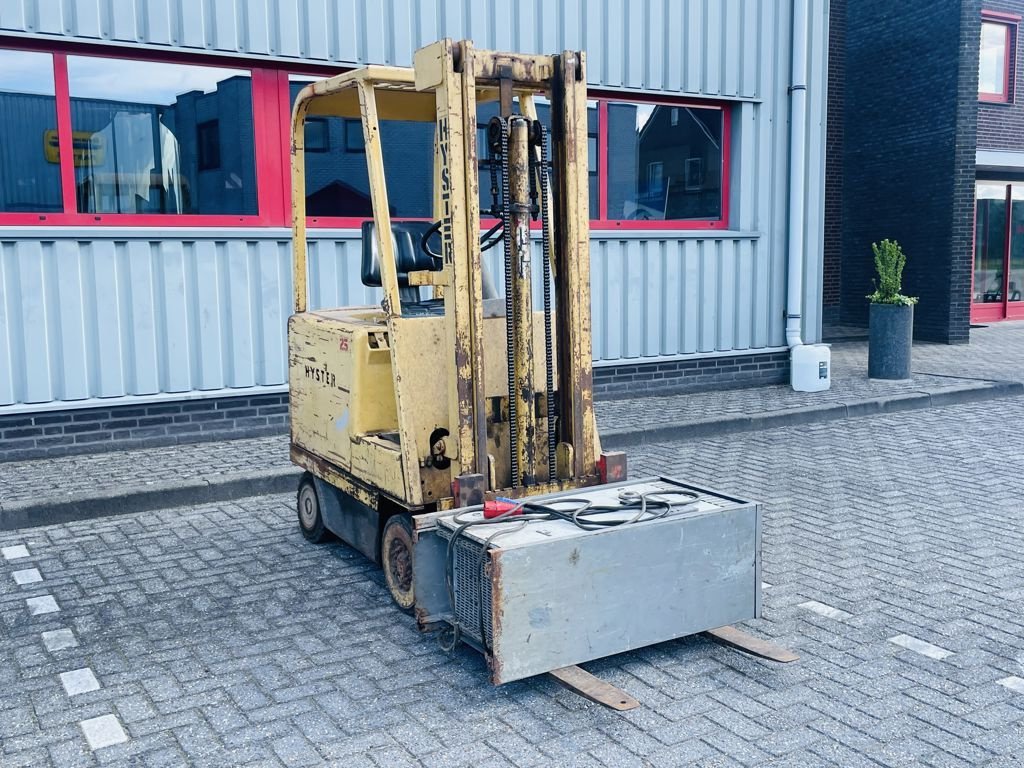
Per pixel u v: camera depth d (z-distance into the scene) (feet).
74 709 12.43
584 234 15.07
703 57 34.35
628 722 11.98
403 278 19.13
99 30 24.61
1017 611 15.46
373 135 15.05
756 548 14.12
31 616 15.60
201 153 26.81
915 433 30.12
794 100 35.99
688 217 35.58
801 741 11.45
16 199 24.62
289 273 27.94
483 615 12.72
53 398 25.05
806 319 37.86
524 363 14.83
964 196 51.31
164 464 24.39
